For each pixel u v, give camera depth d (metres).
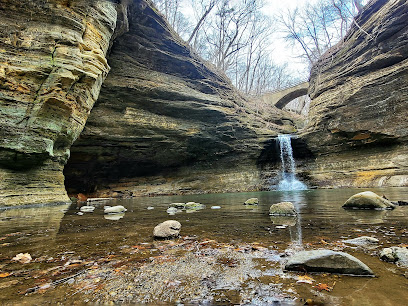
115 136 13.66
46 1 8.59
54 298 1.35
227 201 8.30
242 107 21.11
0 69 7.43
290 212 4.32
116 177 15.83
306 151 17.72
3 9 8.06
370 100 14.00
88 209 6.56
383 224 3.03
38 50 8.20
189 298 1.31
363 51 16.14
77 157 13.59
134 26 14.98
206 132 16.45
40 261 2.03
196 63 18.89
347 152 15.20
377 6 16.52
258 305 1.20
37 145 7.75
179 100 15.96
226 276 1.59
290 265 1.65
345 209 4.67
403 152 12.40
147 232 3.19
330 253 1.64
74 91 8.73
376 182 12.27
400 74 12.90
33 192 7.90
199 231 3.13
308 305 1.18
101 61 9.90
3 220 4.56
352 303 1.17
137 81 14.66
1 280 1.62
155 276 1.64
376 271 1.55
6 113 7.36
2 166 7.37
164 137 15.27
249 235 2.77
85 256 2.15
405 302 1.16
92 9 9.72
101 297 1.35
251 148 17.44
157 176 16.83
